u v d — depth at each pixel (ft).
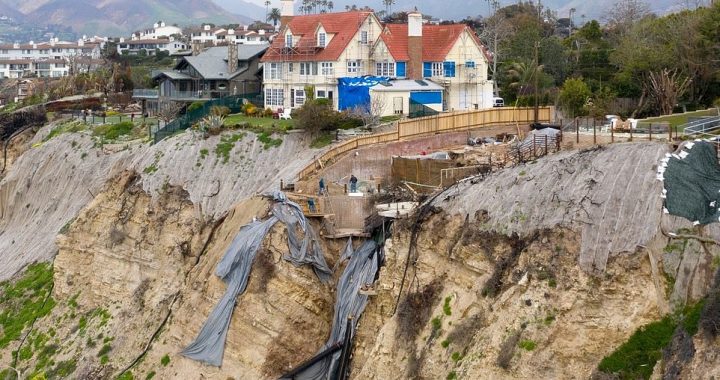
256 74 336.29
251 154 231.50
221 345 180.24
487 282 142.61
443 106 275.18
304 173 209.36
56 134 329.72
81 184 286.46
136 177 236.84
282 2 305.12
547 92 281.33
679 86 240.73
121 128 304.50
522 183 148.15
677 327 122.52
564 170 143.95
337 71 273.75
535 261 136.26
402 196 184.65
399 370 150.41
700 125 168.66
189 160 232.94
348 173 210.79
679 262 127.13
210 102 298.76
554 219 138.41
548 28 452.35
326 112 235.81
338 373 169.37
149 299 212.02
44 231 280.72
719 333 114.11
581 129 198.08
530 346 130.82
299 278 177.78
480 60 282.97
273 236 180.14
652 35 278.67
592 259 131.03
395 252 163.32
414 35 277.64
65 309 231.71
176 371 185.68
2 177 352.28
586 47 357.41
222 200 222.28
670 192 131.23
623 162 138.10
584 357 128.06
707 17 254.88
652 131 174.50
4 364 224.74
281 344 175.83
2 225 307.37
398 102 261.24
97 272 229.45
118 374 197.57
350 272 179.42
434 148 219.41
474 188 156.46
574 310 130.00
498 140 217.77
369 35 279.08
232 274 182.29
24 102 451.53
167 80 344.90
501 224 145.59
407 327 152.97
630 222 131.34
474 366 135.85
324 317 179.63
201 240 211.61
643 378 121.39
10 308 247.70
